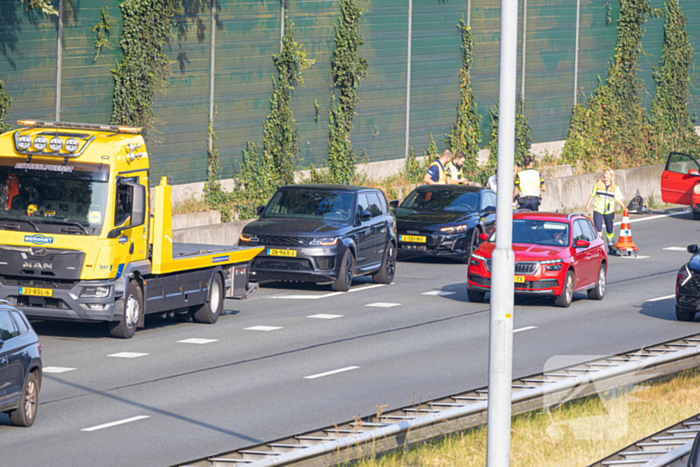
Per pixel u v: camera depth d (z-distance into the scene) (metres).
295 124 92.88
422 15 105.00
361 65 97.69
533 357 45.38
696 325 55.12
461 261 83.44
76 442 31.48
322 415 35.22
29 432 32.75
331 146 96.56
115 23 75.75
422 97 105.88
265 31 89.25
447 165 90.50
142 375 41.38
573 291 61.59
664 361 36.88
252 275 64.50
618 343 49.06
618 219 107.62
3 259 47.38
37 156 47.84
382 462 28.23
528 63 118.00
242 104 87.56
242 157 87.94
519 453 28.36
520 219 64.50
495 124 113.62
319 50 94.75
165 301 51.31
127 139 49.16
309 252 63.47
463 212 81.31
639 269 78.06
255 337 50.34
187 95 82.81
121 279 48.12
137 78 76.75
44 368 42.38
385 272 70.38
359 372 42.44
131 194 48.41
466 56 109.62
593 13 124.81
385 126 102.25
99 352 45.81
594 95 126.25
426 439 30.95
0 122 67.62
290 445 29.34
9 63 69.19
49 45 71.62
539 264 60.19
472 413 33.44
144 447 30.98
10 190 47.91
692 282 55.41
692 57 137.12
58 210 47.50
